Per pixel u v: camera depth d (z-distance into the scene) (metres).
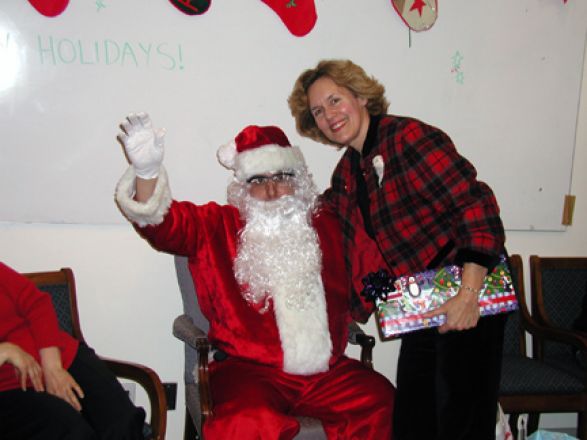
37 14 1.87
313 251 1.64
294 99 1.70
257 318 1.59
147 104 1.98
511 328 2.20
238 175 1.69
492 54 2.22
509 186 2.31
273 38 2.05
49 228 1.97
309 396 1.53
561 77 2.29
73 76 1.92
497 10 2.21
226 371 1.56
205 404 1.43
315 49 2.09
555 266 2.29
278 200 1.64
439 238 1.37
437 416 1.34
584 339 1.89
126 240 2.03
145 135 1.32
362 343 1.72
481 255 1.28
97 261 2.02
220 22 2.01
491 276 1.36
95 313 2.03
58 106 1.92
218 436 1.37
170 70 1.98
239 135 1.73
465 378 1.33
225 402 1.44
